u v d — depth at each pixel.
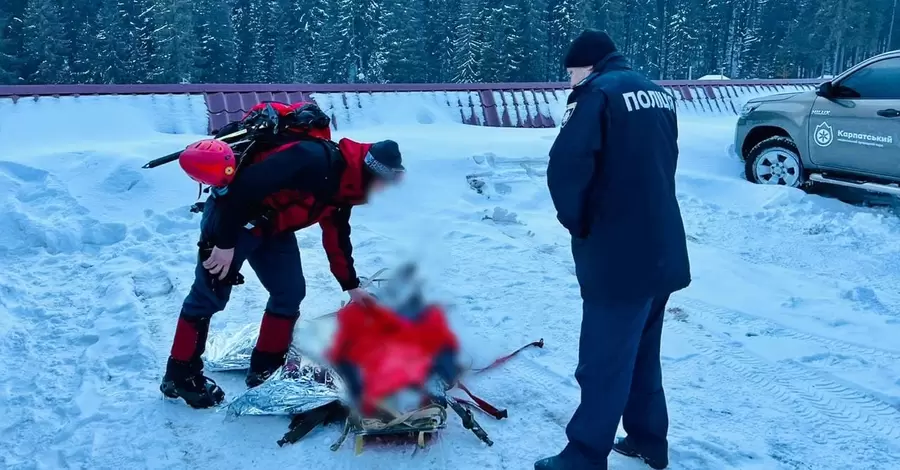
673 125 2.64
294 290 3.45
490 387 3.63
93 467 2.95
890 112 6.95
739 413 3.43
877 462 3.04
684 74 71.56
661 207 2.52
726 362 3.99
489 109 9.99
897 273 5.50
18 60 54.59
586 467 2.69
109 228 5.94
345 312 3.39
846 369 3.90
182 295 4.75
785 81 14.74
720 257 5.86
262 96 8.85
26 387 3.62
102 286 4.93
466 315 4.53
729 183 7.86
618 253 2.52
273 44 68.62
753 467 2.98
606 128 2.43
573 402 3.49
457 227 6.43
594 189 2.53
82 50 55.38
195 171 2.74
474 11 58.03
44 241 5.72
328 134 3.19
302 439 3.13
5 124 7.52
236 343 3.90
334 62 62.38
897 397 3.55
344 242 3.40
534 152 8.09
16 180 6.46
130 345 3.99
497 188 7.48
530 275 5.31
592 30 2.64
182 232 6.03
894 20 74.62
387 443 3.09
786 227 6.68
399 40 62.56
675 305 4.84
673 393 3.62
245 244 3.14
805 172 7.80
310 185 2.98
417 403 3.08
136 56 55.66
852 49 72.12
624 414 2.94
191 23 56.69
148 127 8.16
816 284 5.29
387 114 9.33
